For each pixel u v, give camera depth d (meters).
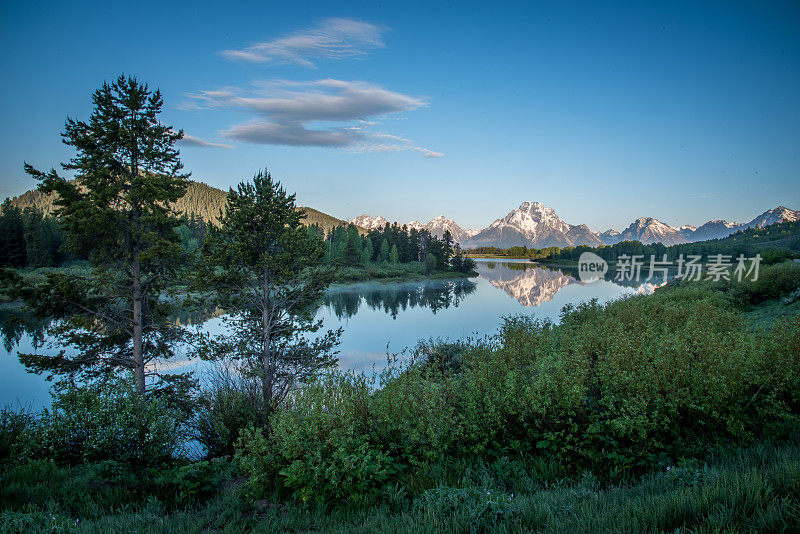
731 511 3.69
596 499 4.57
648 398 5.99
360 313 53.59
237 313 16.77
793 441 5.64
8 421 8.61
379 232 147.38
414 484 5.82
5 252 70.62
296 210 17.58
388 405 6.57
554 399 6.38
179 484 6.75
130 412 8.20
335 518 5.31
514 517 4.38
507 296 71.44
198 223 120.00
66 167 14.91
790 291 19.72
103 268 15.98
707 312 12.65
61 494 6.25
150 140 15.91
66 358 15.63
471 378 7.43
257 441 6.73
